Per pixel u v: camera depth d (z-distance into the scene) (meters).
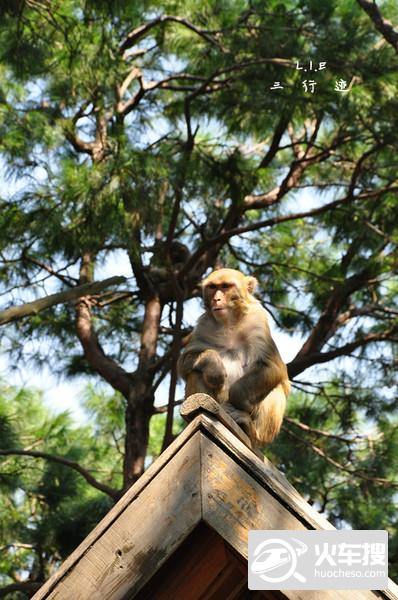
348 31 14.60
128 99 18.81
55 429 18.17
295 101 14.21
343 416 17.30
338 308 17.17
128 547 4.22
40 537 16.50
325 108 14.51
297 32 14.80
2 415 17.14
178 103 17.25
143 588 4.46
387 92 14.45
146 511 4.25
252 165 16.06
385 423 17.22
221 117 15.13
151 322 16.91
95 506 16.69
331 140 17.16
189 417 4.51
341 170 17.78
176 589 4.60
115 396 18.47
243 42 14.95
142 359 16.72
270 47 14.48
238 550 4.21
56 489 16.97
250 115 14.91
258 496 4.27
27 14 15.07
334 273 16.56
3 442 16.67
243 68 14.88
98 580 4.20
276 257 18.19
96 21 15.73
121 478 19.03
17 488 16.72
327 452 17.00
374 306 17.31
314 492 16.41
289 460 16.67
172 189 15.27
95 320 18.59
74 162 15.26
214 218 16.39
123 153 14.43
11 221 14.76
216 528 4.22
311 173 18.00
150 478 4.29
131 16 16.75
